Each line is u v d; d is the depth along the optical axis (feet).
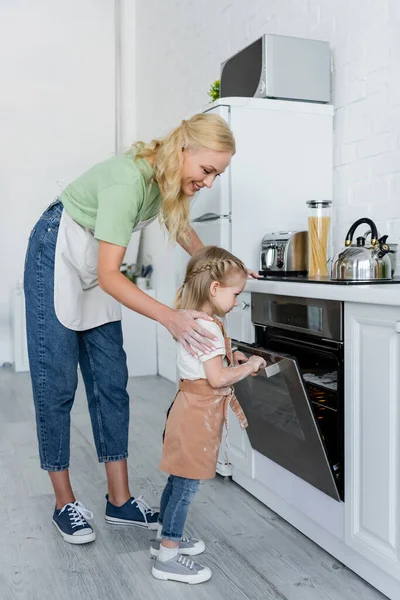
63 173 18.25
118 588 6.06
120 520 7.47
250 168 8.80
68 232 6.74
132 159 6.37
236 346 7.06
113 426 7.38
